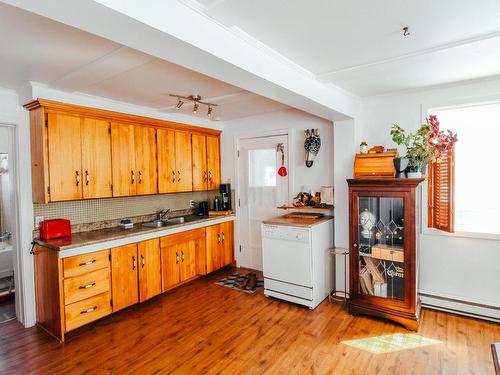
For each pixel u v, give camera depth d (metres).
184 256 3.90
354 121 3.37
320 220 3.45
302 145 4.00
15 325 2.99
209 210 4.99
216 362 2.36
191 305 3.41
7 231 4.29
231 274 4.47
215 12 1.55
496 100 2.80
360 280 3.09
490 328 2.76
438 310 3.12
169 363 2.35
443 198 2.93
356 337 2.67
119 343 2.64
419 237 3.21
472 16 1.69
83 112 3.09
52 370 2.28
